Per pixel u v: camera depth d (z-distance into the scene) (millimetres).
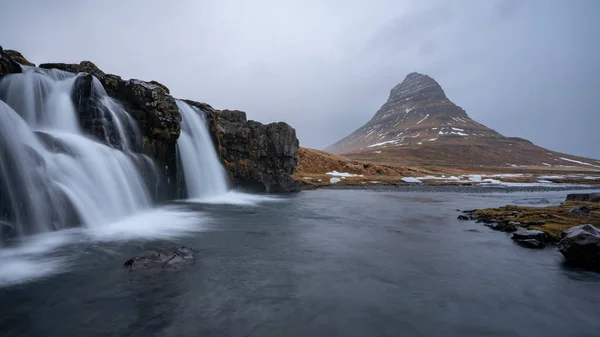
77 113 24531
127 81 28969
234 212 28078
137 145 27875
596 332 8102
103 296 9336
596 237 12969
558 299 10062
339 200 42375
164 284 10359
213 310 8711
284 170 56500
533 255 15016
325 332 7758
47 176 16625
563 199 48562
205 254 14094
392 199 45188
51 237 15578
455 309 9242
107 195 20844
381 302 9578
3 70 21641
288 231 20125
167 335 7418
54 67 27422
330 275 11836
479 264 13539
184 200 33875
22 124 17078
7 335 7246
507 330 8133
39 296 9250
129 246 14711
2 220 14117
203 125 39750
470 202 42562
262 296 9734
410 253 15172
